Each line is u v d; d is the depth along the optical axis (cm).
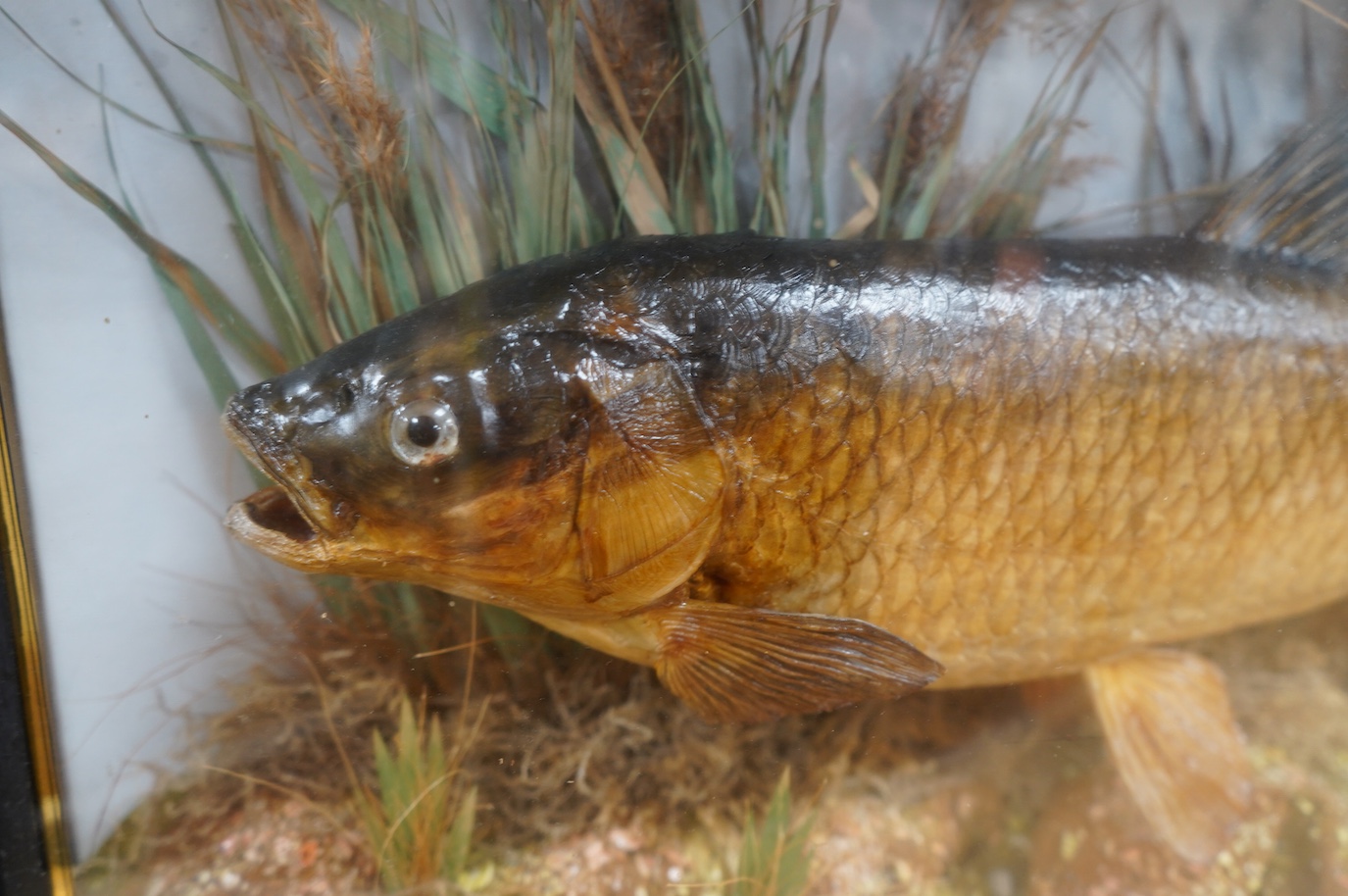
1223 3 31
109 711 31
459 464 23
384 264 28
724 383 23
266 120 27
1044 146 32
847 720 31
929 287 24
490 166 28
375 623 31
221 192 28
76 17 27
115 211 28
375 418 22
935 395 24
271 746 31
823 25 29
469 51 28
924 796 31
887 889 29
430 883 28
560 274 24
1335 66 32
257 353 29
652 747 30
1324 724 32
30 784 29
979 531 25
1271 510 26
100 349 29
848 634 25
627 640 26
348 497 23
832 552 25
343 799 30
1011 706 32
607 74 28
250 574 31
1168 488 25
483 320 23
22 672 29
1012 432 24
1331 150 26
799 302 24
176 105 28
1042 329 24
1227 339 25
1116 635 27
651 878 29
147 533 30
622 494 23
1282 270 26
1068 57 31
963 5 30
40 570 30
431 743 28
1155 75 32
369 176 27
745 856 27
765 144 30
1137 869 29
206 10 27
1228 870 30
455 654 31
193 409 30
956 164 31
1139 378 24
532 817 29
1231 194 27
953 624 26
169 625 31
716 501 24
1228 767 30
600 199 29
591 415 23
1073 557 25
